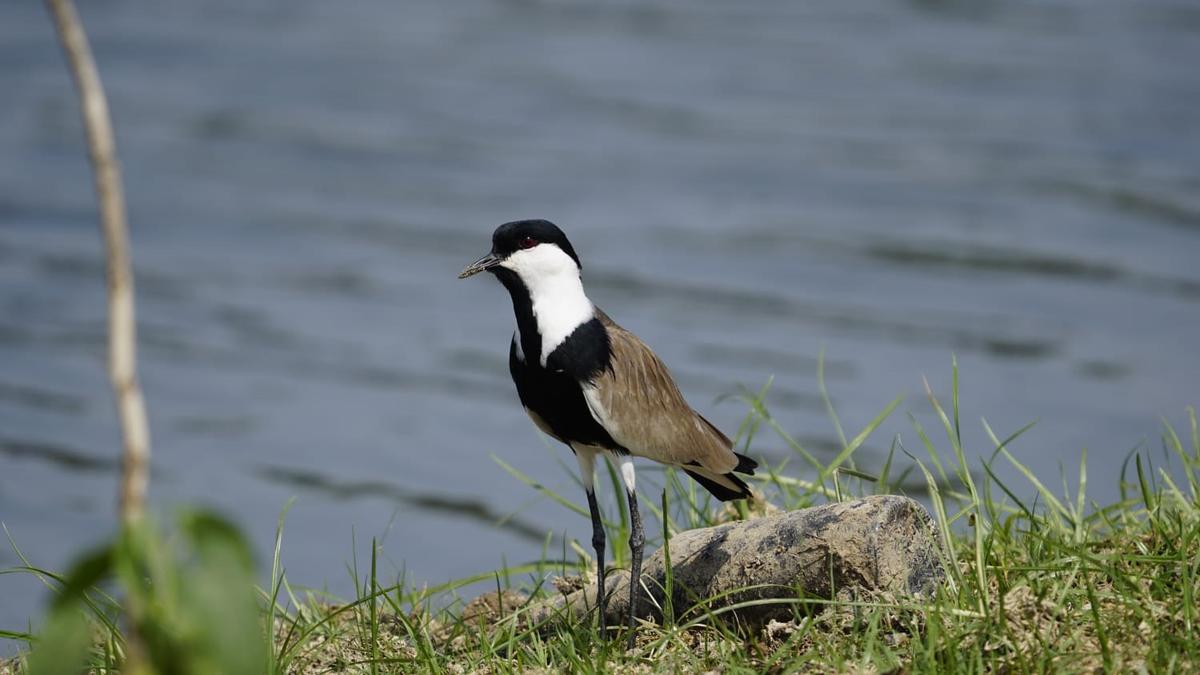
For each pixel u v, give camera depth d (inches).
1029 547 298.0
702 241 797.2
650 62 1152.2
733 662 260.7
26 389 621.6
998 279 734.5
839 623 269.0
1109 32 1197.1
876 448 542.3
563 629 303.0
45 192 877.2
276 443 569.3
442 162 933.2
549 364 315.9
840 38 1213.1
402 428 584.1
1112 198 837.8
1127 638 251.1
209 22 1258.0
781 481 366.3
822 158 921.5
